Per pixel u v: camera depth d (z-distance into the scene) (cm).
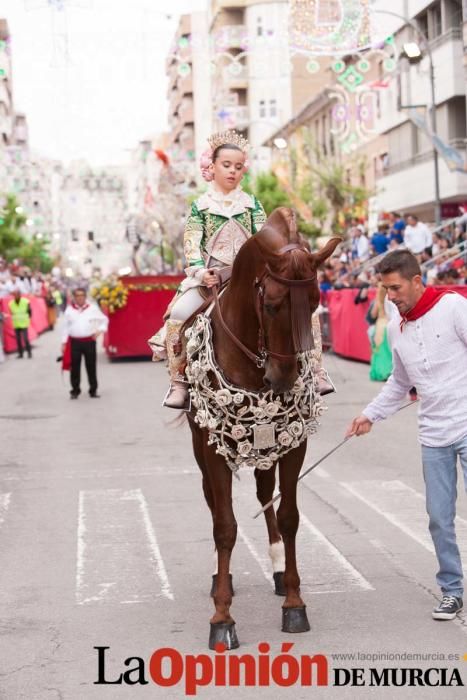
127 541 768
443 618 566
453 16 3180
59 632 567
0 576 682
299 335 474
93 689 484
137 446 1232
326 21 1694
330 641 539
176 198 4169
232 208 611
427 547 724
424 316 559
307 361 546
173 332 608
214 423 541
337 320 2395
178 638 553
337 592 626
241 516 838
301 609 558
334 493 915
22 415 1561
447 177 3381
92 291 2658
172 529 802
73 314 1783
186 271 602
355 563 688
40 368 2484
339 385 1814
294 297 475
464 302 557
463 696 464
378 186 4175
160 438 1292
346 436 598
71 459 1151
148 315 2622
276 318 480
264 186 4769
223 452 544
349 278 2541
